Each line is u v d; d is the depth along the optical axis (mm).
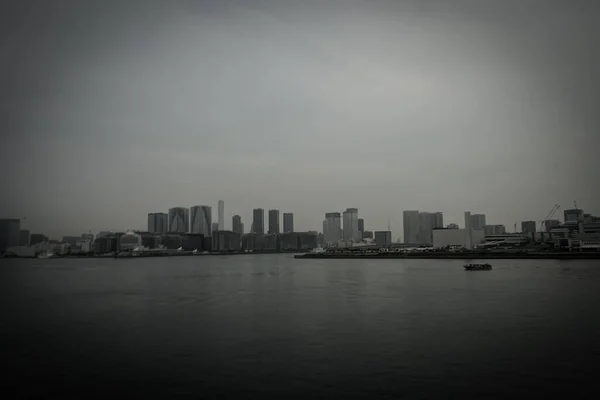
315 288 104938
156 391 33312
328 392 32500
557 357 40094
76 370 38438
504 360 39469
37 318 64812
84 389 33938
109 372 37812
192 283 125812
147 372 37688
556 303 71500
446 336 49031
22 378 36531
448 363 38875
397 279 125250
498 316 60500
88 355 43219
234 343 47375
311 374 36531
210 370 37938
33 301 85875
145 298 89250
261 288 107312
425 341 46906
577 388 32500
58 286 119625
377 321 58625
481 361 39312
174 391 33250
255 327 55875
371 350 43594
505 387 32906
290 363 39625
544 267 160500
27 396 32750
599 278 113438
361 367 38156
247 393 32594
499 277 122375
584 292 84875
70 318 64625
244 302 80562
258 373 36969
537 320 57156
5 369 38938
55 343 48344
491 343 45531
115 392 33250
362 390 32750
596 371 36031
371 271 166625
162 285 120125
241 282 127062
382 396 31578
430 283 110500
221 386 34094
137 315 66625
